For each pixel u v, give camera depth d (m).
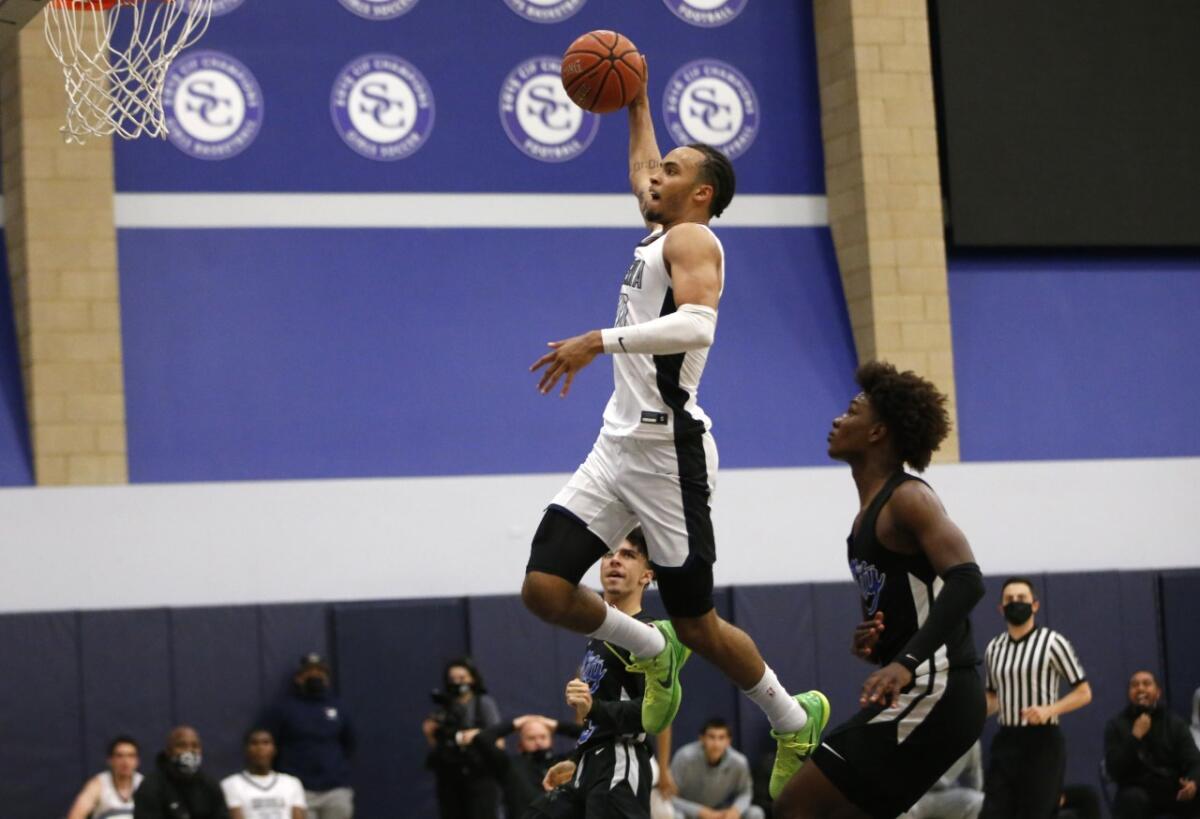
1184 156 17.55
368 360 15.52
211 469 14.88
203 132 15.61
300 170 15.81
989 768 12.60
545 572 6.02
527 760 11.20
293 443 15.12
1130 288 17.44
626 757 7.30
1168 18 17.66
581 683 7.15
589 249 16.39
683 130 16.81
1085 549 16.55
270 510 14.91
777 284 16.77
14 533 14.38
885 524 5.82
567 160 16.50
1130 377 17.14
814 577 15.88
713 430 15.96
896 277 16.58
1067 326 17.17
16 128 15.07
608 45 6.78
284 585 14.84
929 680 5.81
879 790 5.89
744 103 17.00
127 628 14.31
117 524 14.59
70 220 14.99
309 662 13.91
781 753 6.56
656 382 5.87
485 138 16.33
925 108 16.83
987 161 17.06
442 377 15.62
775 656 15.42
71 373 14.79
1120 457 16.83
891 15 16.84
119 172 15.35
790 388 16.34
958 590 5.55
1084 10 17.44
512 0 16.59
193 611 14.48
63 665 14.12
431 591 15.16
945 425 6.03
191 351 15.19
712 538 5.99
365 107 16.06
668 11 16.95
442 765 11.80
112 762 12.89
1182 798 12.86
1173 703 16.23
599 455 6.04
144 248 15.34
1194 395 17.23
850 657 15.58
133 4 11.19
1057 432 16.77
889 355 16.47
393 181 16.03
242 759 14.34
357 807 14.51
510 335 15.91
